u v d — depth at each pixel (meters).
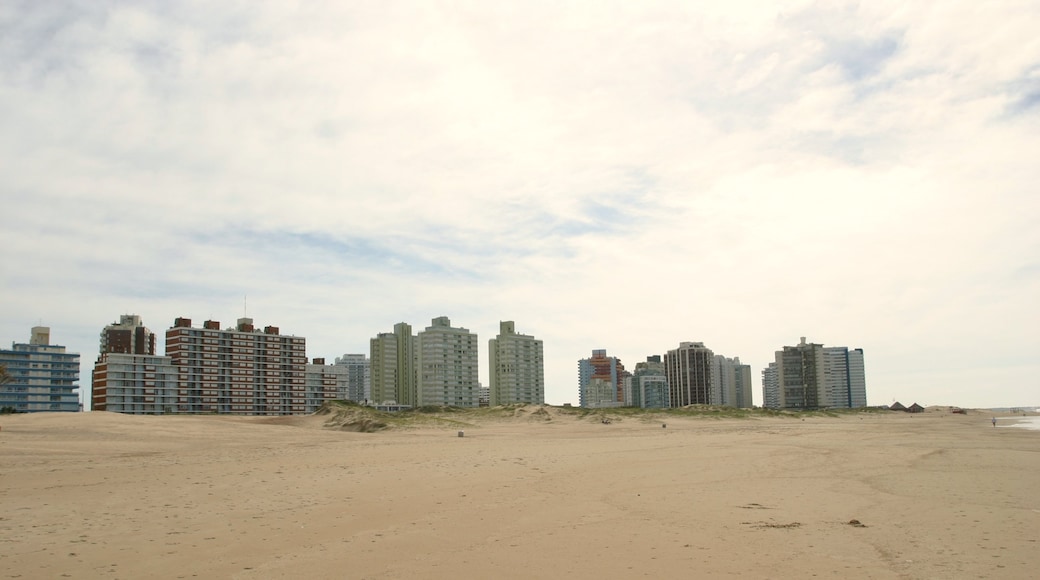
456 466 37.19
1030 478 32.75
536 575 14.27
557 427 108.31
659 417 140.12
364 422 98.12
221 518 20.75
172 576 14.09
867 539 18.05
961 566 15.13
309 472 34.12
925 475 34.03
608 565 15.12
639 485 29.56
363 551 16.42
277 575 14.19
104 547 16.69
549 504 23.97
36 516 21.03
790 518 21.34
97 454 46.75
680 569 14.78
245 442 63.34
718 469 36.44
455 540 17.73
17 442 53.34
